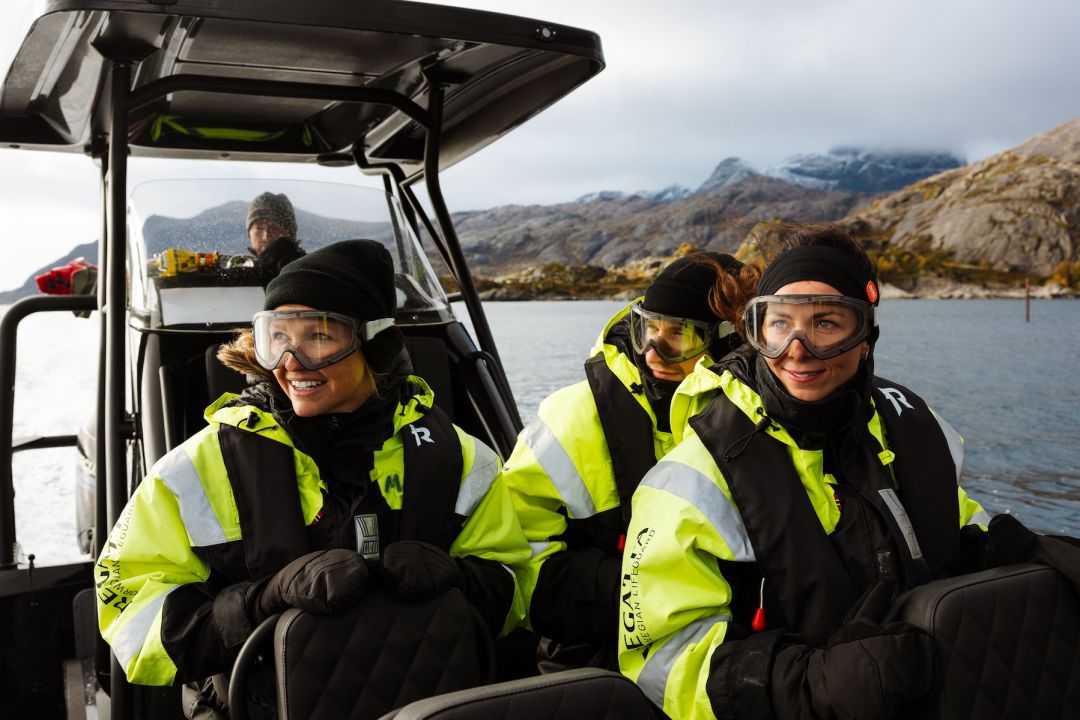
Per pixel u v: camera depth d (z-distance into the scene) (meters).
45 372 12.57
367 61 2.73
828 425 1.50
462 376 2.85
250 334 1.76
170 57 2.61
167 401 2.41
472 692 1.25
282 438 1.66
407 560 1.51
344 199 3.08
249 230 2.83
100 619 1.68
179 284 2.63
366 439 1.66
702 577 1.50
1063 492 8.93
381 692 1.46
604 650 1.95
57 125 2.89
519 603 1.86
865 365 1.53
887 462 1.54
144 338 2.52
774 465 1.50
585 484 1.99
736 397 1.57
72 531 5.46
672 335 1.91
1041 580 1.42
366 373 1.68
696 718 1.44
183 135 3.34
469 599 1.68
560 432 2.01
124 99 2.37
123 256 2.36
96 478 2.38
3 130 2.93
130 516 1.63
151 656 1.56
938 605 1.33
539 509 2.00
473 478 1.81
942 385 18.23
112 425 2.30
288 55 2.65
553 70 2.77
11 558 2.55
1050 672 1.38
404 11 2.17
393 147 3.44
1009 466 10.15
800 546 1.45
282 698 1.43
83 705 2.22
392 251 3.05
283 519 1.61
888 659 1.25
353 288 1.61
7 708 2.42
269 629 1.48
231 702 1.47
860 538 1.50
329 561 1.47
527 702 1.25
